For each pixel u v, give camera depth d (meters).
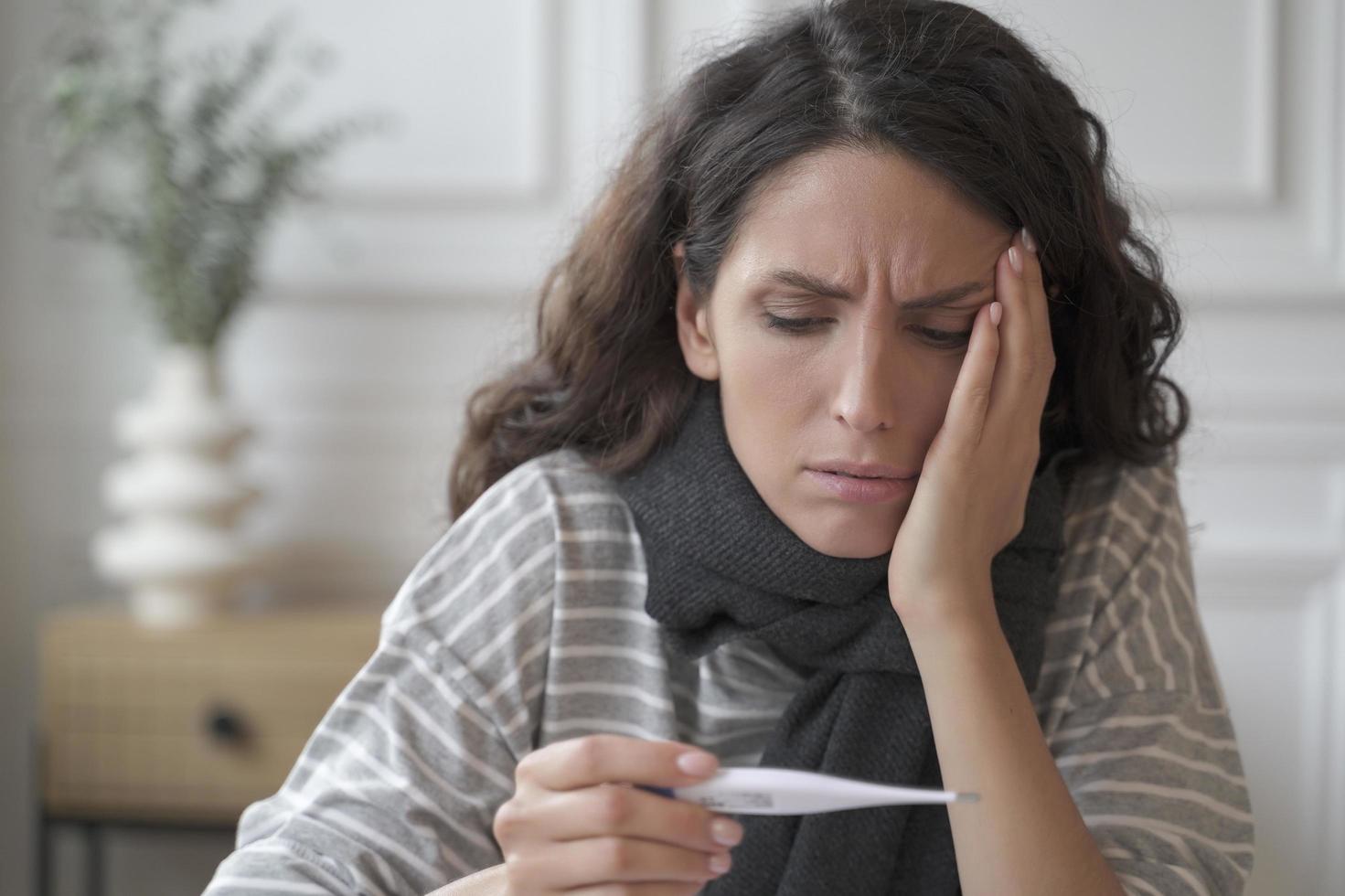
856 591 1.09
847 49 1.05
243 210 2.49
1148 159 2.54
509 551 1.19
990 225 1.05
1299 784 2.53
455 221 2.71
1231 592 2.55
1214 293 2.52
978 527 1.07
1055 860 0.99
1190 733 1.16
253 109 2.72
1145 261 1.26
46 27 2.75
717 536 1.10
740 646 1.16
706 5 2.63
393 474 2.72
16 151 2.76
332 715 1.16
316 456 2.75
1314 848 2.52
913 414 1.06
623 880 0.85
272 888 1.04
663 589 1.12
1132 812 1.10
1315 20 2.52
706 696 1.18
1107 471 1.27
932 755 1.13
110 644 2.38
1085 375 1.23
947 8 1.12
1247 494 2.54
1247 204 2.53
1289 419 2.53
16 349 2.78
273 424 2.74
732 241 1.06
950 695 1.04
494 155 2.70
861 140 1.01
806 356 1.04
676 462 1.16
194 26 2.73
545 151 2.68
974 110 1.04
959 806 1.01
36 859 2.77
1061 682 1.18
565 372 1.30
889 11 1.10
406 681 1.15
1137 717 1.16
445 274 2.69
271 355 2.75
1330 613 2.53
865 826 1.10
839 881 1.09
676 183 1.18
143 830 2.39
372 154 2.72
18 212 2.77
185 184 2.49
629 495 1.17
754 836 1.13
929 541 1.05
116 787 2.38
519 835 0.87
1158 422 1.32
